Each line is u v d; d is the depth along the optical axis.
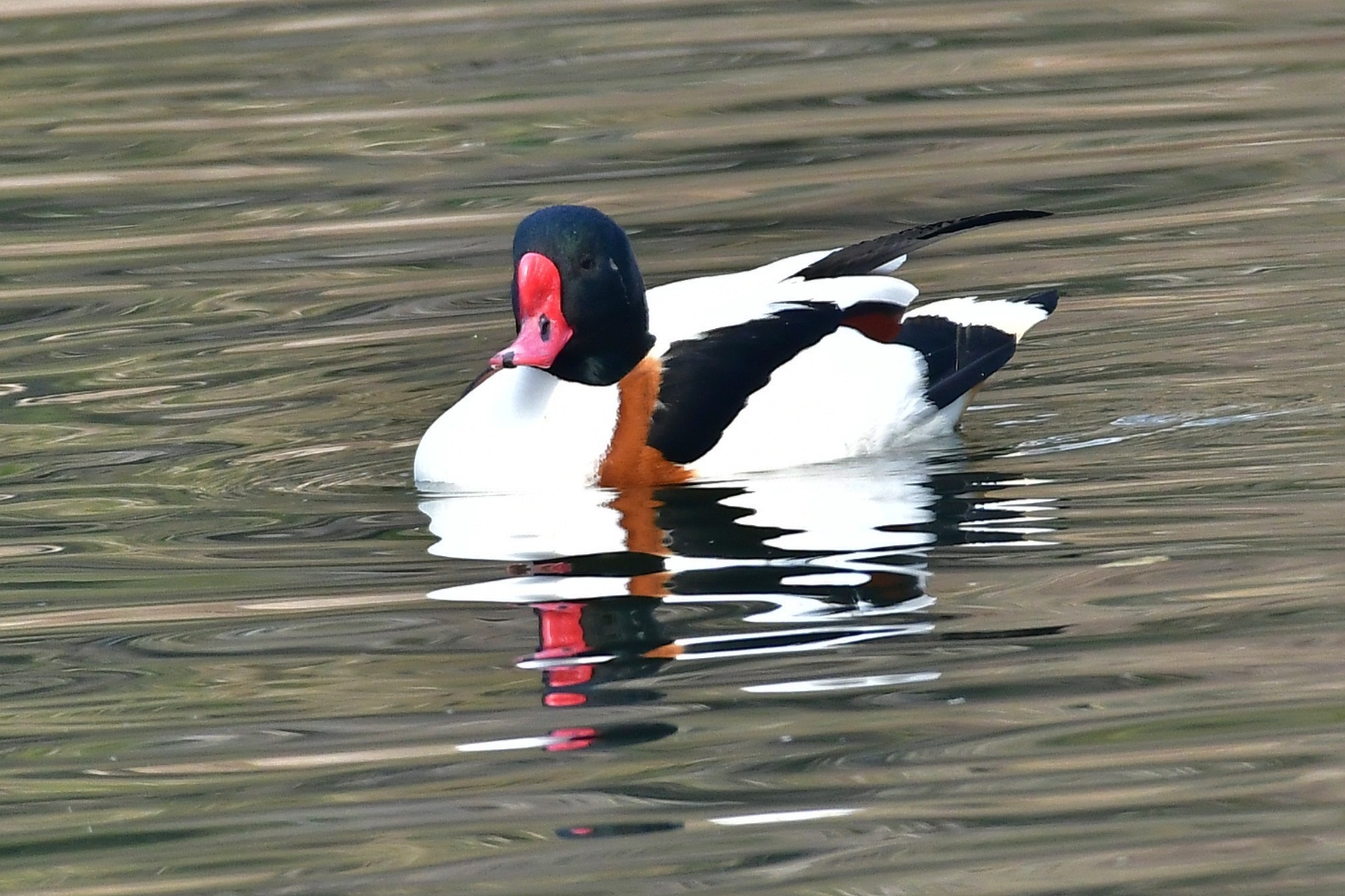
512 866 7.04
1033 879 6.74
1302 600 9.05
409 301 15.28
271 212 17.72
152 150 19.58
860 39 22.59
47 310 15.43
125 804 7.70
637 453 11.41
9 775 8.00
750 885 6.82
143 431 12.70
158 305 15.43
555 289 11.44
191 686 8.78
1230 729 7.79
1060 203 16.81
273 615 9.58
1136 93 20.02
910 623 9.02
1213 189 16.88
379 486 11.61
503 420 11.65
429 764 7.89
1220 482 10.76
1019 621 8.97
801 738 7.91
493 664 8.84
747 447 11.47
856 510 10.68
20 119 20.62
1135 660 8.48
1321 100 19.30
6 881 7.12
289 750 8.09
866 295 12.02
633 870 6.96
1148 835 7.01
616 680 8.58
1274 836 6.96
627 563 10.02
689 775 7.66
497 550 10.35
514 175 18.44
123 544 10.72
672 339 11.75
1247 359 12.86
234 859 7.21
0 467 12.09
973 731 7.89
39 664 9.11
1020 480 11.02
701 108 20.23
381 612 9.54
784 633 8.98
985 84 20.62
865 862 6.91
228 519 11.09
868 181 17.72
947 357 11.94
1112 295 14.41
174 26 23.97
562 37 22.98
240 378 13.70
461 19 23.77
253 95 21.11
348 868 7.09
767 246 16.14
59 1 24.92
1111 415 12.09
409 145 19.44
